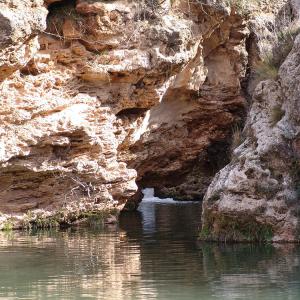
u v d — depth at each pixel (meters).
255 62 21.81
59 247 14.82
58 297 10.30
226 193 14.89
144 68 19.08
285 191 14.67
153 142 21.67
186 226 18.44
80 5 18.41
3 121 17.31
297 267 12.17
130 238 16.19
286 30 18.08
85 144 18.62
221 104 22.25
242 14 21.52
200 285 10.95
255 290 10.57
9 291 10.71
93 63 18.62
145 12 19.17
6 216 17.98
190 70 20.97
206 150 23.89
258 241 14.75
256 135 15.21
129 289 10.75
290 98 15.16
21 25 16.30
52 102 18.02
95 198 19.17
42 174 18.22
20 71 17.59
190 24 19.97
